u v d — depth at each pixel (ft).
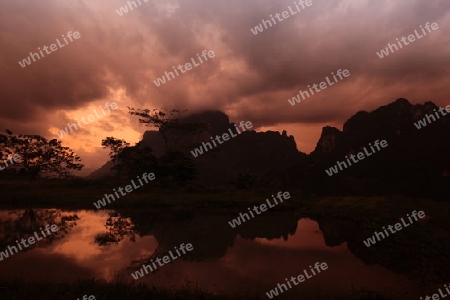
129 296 19.69
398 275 27.66
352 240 42.73
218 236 45.52
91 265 29.96
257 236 45.85
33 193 86.74
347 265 30.96
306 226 54.49
